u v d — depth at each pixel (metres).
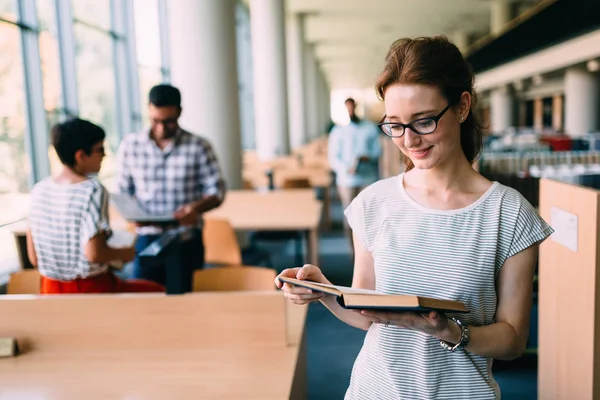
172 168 3.32
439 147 1.15
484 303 1.20
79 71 5.80
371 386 1.26
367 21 21.67
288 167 10.21
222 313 2.00
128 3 7.13
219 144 6.20
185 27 6.03
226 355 1.95
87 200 2.25
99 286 2.37
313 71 26.50
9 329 2.04
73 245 2.27
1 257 4.06
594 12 10.48
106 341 2.03
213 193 3.38
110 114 6.84
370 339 1.30
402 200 1.27
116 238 2.66
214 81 6.11
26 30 4.59
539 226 1.19
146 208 3.36
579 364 2.03
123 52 7.03
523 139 8.74
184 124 6.16
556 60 13.48
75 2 5.69
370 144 6.44
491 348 1.15
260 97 13.15
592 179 4.11
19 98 4.52
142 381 1.77
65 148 2.25
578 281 2.02
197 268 3.38
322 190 8.45
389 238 1.25
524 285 1.20
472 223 1.20
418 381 1.21
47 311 2.03
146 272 3.22
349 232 6.14
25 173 4.59
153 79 8.20
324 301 1.36
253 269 2.55
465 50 25.98
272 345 2.01
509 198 1.20
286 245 6.94
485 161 5.05
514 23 16.58
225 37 6.14
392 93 1.16
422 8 19.36
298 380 1.96
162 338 2.02
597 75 16.05
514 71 17.22
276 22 12.98
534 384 3.21
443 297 1.19
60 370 1.86
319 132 31.16
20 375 1.83
